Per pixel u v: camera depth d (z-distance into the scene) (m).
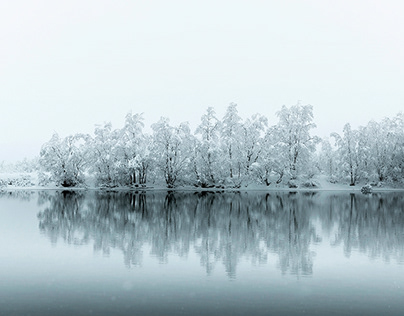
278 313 12.37
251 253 20.77
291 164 81.88
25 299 13.53
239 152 82.50
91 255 20.08
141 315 12.12
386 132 87.19
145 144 83.69
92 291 14.38
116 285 15.09
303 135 82.50
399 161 85.44
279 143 80.81
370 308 12.85
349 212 39.56
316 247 22.41
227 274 16.70
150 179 83.25
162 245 22.69
